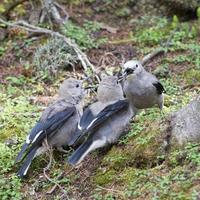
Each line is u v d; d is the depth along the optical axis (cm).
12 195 1138
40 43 1830
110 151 1143
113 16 1995
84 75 1639
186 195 945
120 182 1065
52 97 1538
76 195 1093
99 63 1738
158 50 1741
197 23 1892
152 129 1128
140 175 1045
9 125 1355
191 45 1734
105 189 1060
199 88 1523
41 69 1703
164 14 1978
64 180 1136
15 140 1298
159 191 977
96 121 1105
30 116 1405
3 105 1484
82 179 1123
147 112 1365
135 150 1105
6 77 1684
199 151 1022
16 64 1766
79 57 1708
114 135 1143
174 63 1689
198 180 965
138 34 1888
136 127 1171
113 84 1149
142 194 997
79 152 1093
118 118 1141
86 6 2028
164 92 1409
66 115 1203
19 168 1210
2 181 1169
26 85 1647
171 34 1830
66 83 1241
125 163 1101
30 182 1173
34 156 1177
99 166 1131
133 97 1339
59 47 1747
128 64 1320
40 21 1922
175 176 994
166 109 1358
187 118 1059
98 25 1928
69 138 1222
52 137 1206
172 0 1950
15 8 2000
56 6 2003
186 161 1022
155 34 1852
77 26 1928
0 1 2000
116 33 1911
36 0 1983
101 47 1814
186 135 1053
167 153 1071
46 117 1203
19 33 1886
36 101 1521
